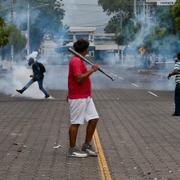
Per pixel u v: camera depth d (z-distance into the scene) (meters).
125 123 16.86
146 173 9.93
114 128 15.71
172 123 16.92
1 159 11.20
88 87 11.56
